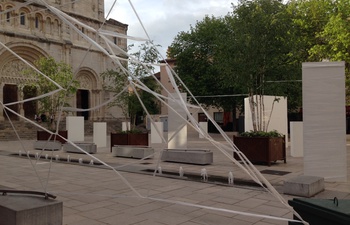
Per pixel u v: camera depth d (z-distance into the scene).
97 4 44.00
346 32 20.39
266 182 4.28
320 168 8.82
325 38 23.47
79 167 12.32
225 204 6.58
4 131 30.78
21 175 10.57
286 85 14.80
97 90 42.75
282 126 17.78
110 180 9.45
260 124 14.52
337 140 8.75
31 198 5.17
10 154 17.52
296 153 14.77
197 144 21.72
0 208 4.72
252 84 14.06
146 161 13.57
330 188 8.04
